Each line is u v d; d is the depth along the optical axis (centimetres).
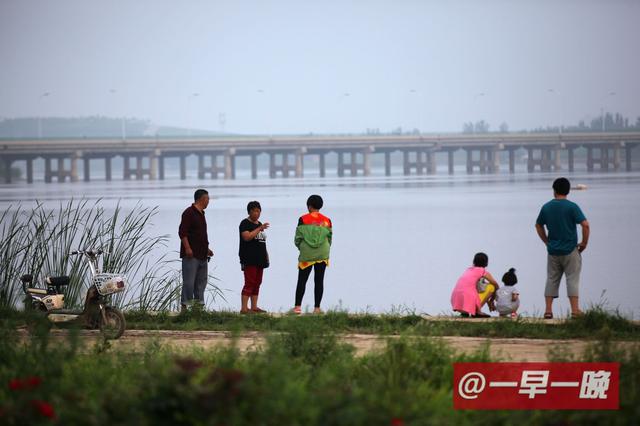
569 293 5094
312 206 5594
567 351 4078
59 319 4841
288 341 3744
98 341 4219
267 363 3169
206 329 5094
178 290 6450
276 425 2523
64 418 2686
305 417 2559
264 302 10256
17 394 2884
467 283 5422
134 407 2614
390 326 4772
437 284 12206
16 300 6209
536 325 4881
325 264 5544
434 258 15775
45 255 6519
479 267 5503
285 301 10388
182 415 2520
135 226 6750
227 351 3550
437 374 3400
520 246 18025
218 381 2602
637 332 4725
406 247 17888
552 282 5184
